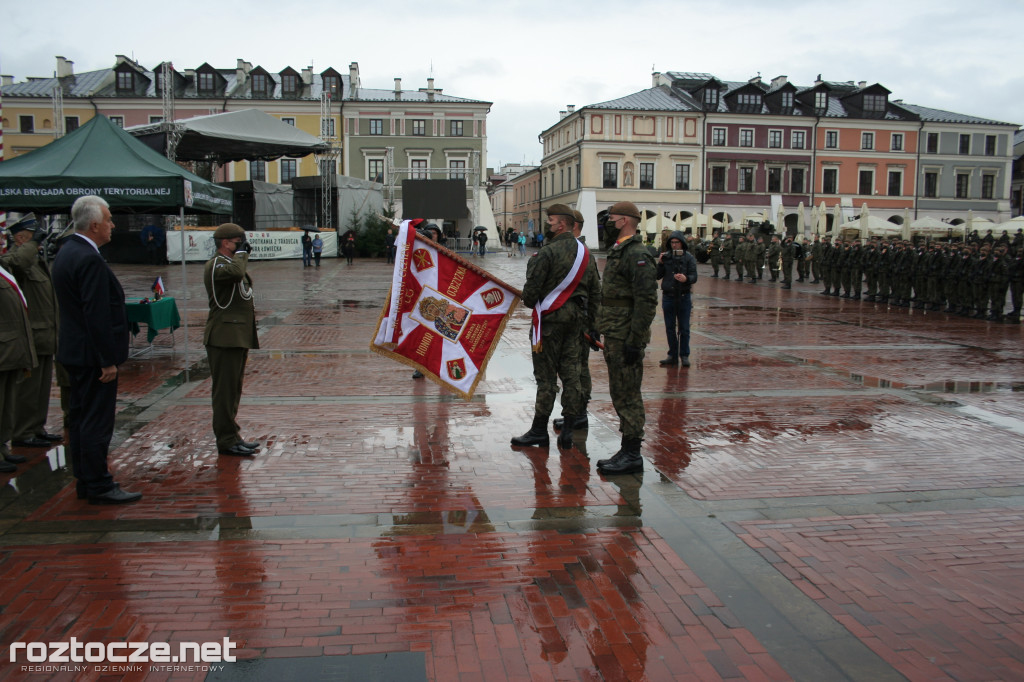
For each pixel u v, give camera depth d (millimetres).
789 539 4391
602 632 3385
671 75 64062
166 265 31219
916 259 18656
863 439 6531
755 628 3424
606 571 3965
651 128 56781
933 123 59906
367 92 58844
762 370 9844
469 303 6359
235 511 4742
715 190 57969
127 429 6602
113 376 4738
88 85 56000
